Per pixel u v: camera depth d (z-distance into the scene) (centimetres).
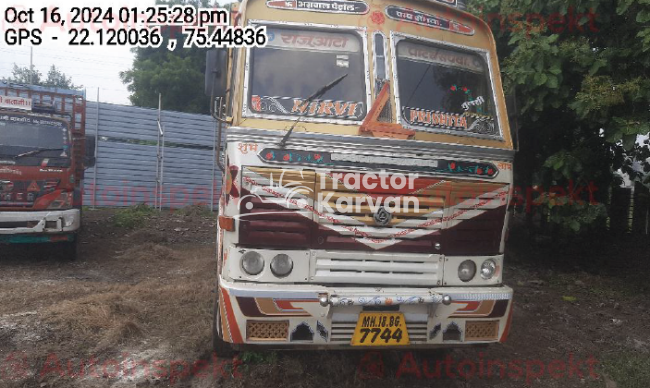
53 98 992
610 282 727
